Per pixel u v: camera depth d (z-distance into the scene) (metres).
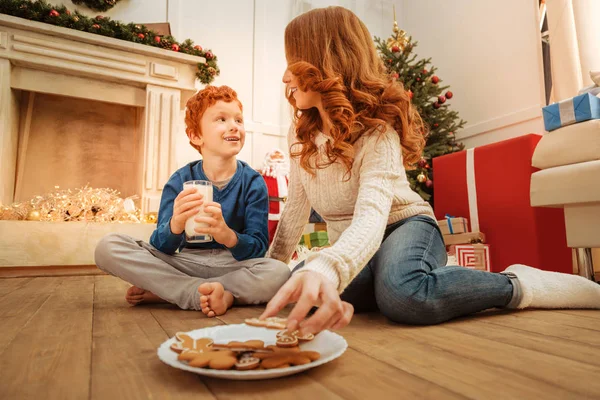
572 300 1.02
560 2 2.61
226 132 1.27
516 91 3.17
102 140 3.13
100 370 0.55
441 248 1.02
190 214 0.99
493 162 2.10
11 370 0.55
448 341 0.71
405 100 0.97
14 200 2.81
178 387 0.48
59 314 1.00
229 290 1.11
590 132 1.59
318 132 1.04
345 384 0.48
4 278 2.07
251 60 3.67
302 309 0.47
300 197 1.18
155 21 3.35
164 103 2.96
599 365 0.56
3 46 2.54
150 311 1.05
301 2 3.92
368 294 1.03
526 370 0.54
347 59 0.93
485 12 3.46
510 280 0.98
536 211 1.89
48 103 3.00
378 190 0.79
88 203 2.49
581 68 2.50
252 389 0.47
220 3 3.59
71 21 2.68
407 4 4.36
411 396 0.44
